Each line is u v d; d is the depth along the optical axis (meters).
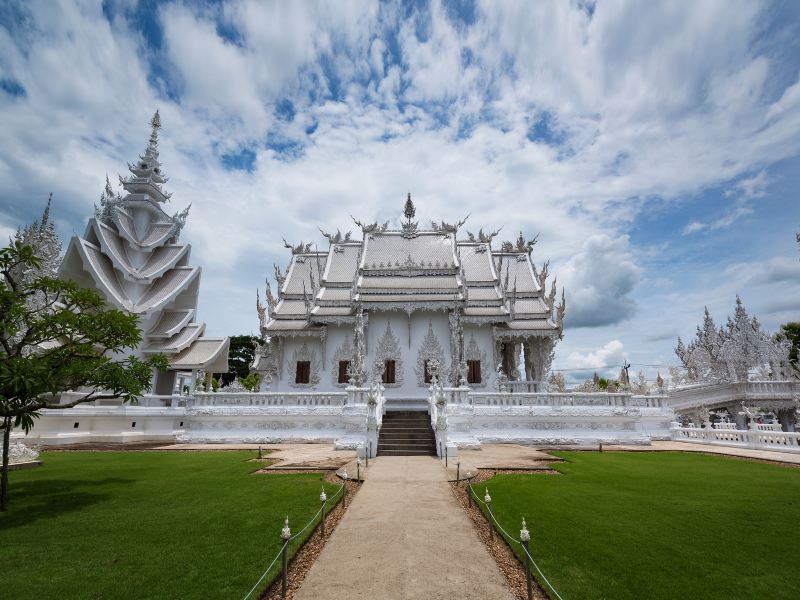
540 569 6.01
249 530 7.75
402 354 30.53
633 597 5.22
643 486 11.26
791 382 30.98
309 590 5.54
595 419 22.06
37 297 21.56
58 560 6.42
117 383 10.71
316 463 15.34
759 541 7.09
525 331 31.02
